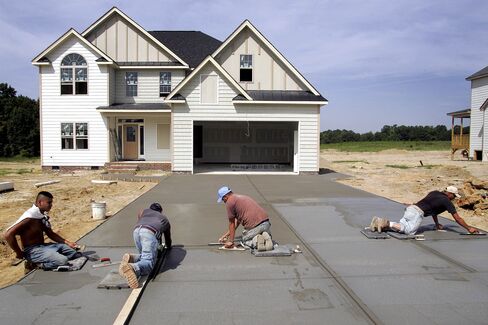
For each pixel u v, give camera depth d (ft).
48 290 15.96
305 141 66.28
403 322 13.32
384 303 14.74
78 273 17.84
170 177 61.00
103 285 16.03
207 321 13.47
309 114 66.03
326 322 13.37
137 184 53.88
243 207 21.07
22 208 37.63
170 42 92.84
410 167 86.07
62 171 74.28
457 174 65.87
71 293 15.66
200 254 20.76
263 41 69.10
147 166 73.82
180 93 64.90
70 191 47.39
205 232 25.66
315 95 68.18
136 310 14.30
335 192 44.21
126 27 78.23
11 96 170.71
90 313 13.97
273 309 14.33
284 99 65.57
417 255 20.33
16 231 17.74
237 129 88.63
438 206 23.81
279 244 22.41
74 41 74.59
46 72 75.05
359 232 25.31
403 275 17.56
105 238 24.00
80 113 75.46
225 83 64.90
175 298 15.30
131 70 78.38
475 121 105.91
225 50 70.03
